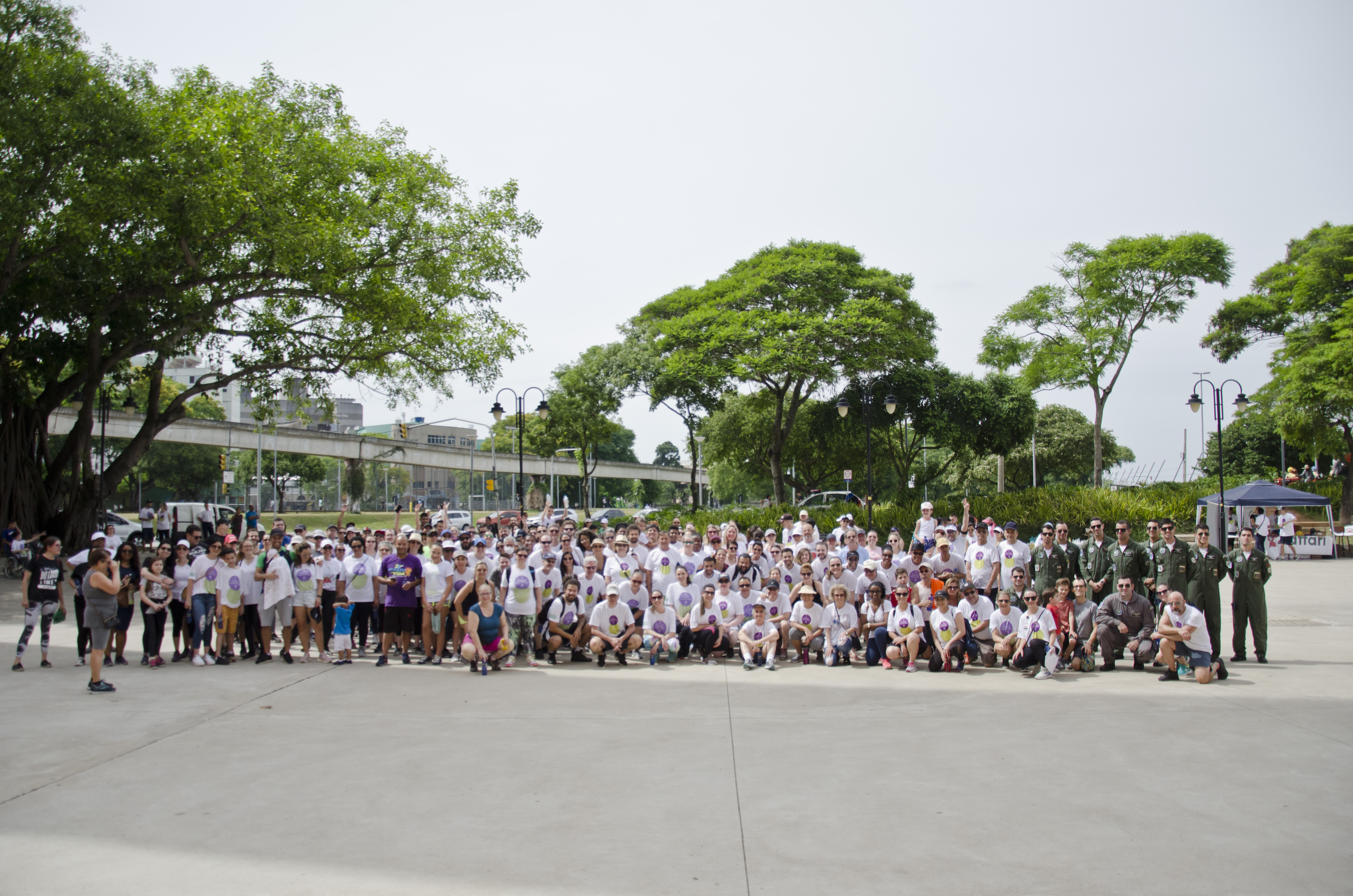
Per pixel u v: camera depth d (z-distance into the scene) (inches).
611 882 189.3
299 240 901.2
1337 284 1566.2
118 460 1118.4
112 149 807.7
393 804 242.2
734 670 467.5
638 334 2003.0
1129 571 481.4
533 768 276.7
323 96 1040.8
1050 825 222.2
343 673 456.4
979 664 472.7
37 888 187.2
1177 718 338.3
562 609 494.0
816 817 229.6
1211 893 181.6
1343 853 202.8
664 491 5049.2
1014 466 2699.3
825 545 597.3
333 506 3939.5
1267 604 694.5
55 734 321.7
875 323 1592.0
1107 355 1519.4
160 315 1031.6
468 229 1093.8
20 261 899.4
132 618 504.7
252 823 227.8
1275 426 1935.3
